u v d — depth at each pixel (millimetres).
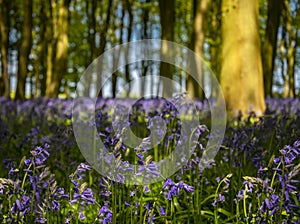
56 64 19516
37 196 2848
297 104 11484
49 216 2941
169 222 3348
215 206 3393
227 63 11438
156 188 4121
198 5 15828
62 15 19672
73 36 27984
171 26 17625
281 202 2518
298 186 3623
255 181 2635
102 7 26906
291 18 25219
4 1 20312
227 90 11336
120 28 27297
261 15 25781
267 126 5086
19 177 3064
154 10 25484
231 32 11422
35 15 26422
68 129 4312
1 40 20328
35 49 28672
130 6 26766
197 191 3707
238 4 11383
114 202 3137
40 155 2846
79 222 3510
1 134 5434
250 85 11172
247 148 4117
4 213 3062
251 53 11281
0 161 5074
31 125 7820
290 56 25484
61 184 4145
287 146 2627
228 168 4344
